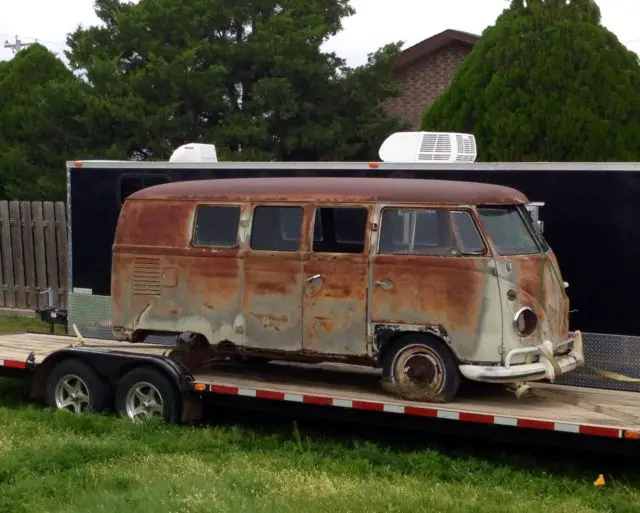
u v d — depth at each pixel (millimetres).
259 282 8938
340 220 8742
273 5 21047
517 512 6906
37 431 9086
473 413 7922
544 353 8234
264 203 8992
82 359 9695
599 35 14547
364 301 8500
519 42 14664
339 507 6832
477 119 15164
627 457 8547
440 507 6945
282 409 8906
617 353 9375
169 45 20469
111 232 12219
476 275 8109
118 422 9227
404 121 21188
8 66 21250
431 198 8352
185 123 19328
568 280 9586
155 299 9445
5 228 16922
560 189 9586
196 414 9305
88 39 20438
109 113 18656
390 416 8406
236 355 9516
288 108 19641
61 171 19234
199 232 9281
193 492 7008
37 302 16688
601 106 14391
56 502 7039
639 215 9266
